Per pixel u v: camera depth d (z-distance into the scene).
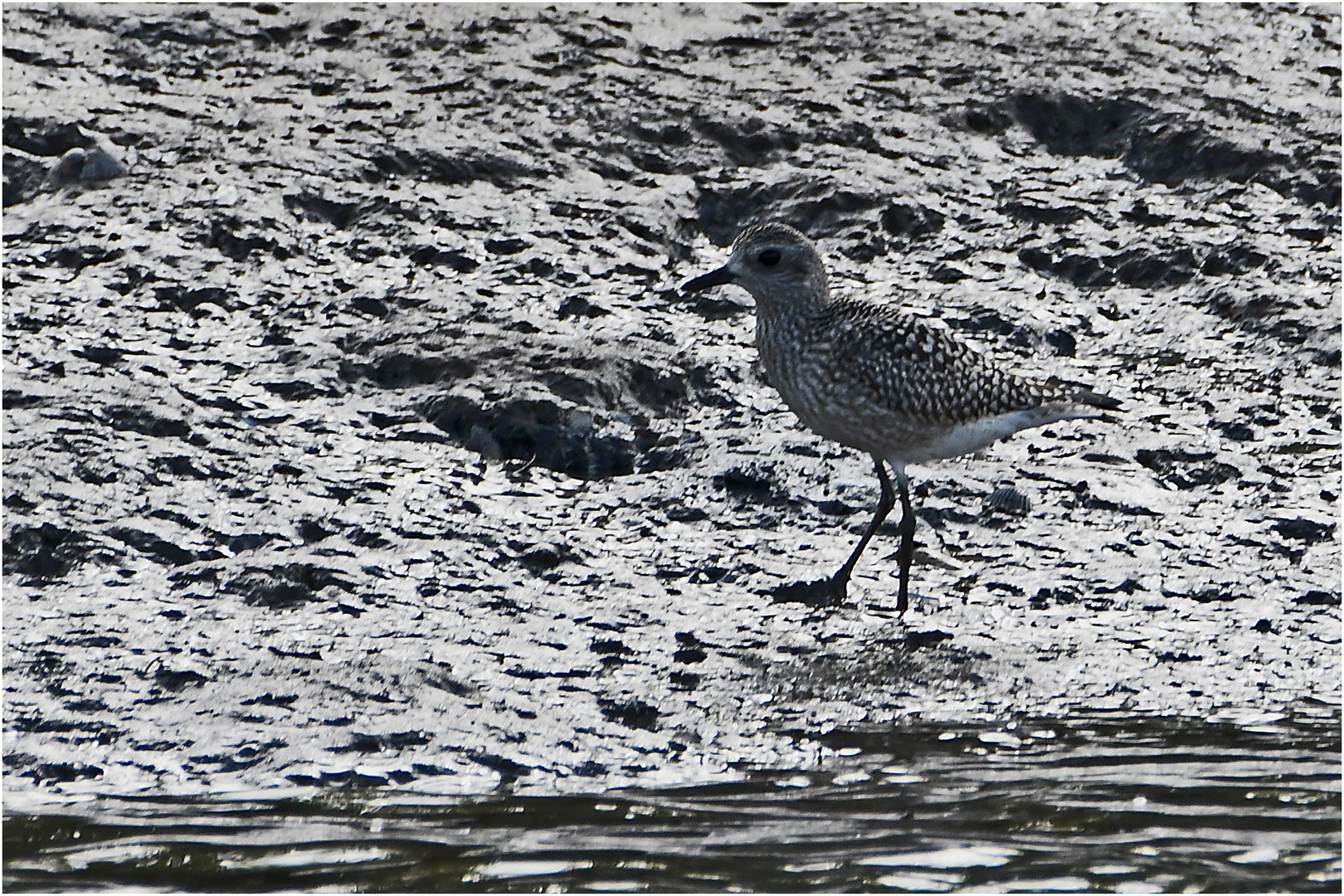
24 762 8.35
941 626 10.44
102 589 10.26
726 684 9.58
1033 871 7.32
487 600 10.48
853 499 12.15
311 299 14.76
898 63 19.62
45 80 18.03
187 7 19.94
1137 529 11.85
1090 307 15.60
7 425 12.09
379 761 8.50
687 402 13.61
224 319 14.41
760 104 18.47
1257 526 11.89
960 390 11.05
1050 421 11.54
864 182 17.12
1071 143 18.61
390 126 17.50
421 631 9.95
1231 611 10.73
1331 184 17.39
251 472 11.95
